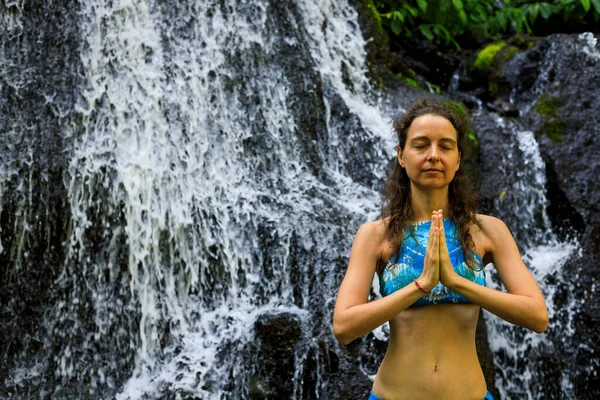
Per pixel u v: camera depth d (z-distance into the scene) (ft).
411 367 7.64
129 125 17.54
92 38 18.13
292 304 15.48
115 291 15.92
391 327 7.95
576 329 16.06
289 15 19.67
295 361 14.14
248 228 16.40
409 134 8.11
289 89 18.71
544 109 18.81
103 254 16.05
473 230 8.00
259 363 14.32
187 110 18.08
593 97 18.84
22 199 16.21
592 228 17.04
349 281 7.82
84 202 16.30
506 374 15.47
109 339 15.70
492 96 21.61
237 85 18.60
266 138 18.11
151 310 15.89
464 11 24.45
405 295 7.25
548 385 15.67
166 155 17.48
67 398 15.26
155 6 18.89
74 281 15.92
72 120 17.20
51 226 16.14
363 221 16.33
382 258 7.98
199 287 16.20
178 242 16.56
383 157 18.08
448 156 7.89
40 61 17.69
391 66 21.40
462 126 8.31
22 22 17.89
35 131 16.92
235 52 18.90
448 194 8.18
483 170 17.83
